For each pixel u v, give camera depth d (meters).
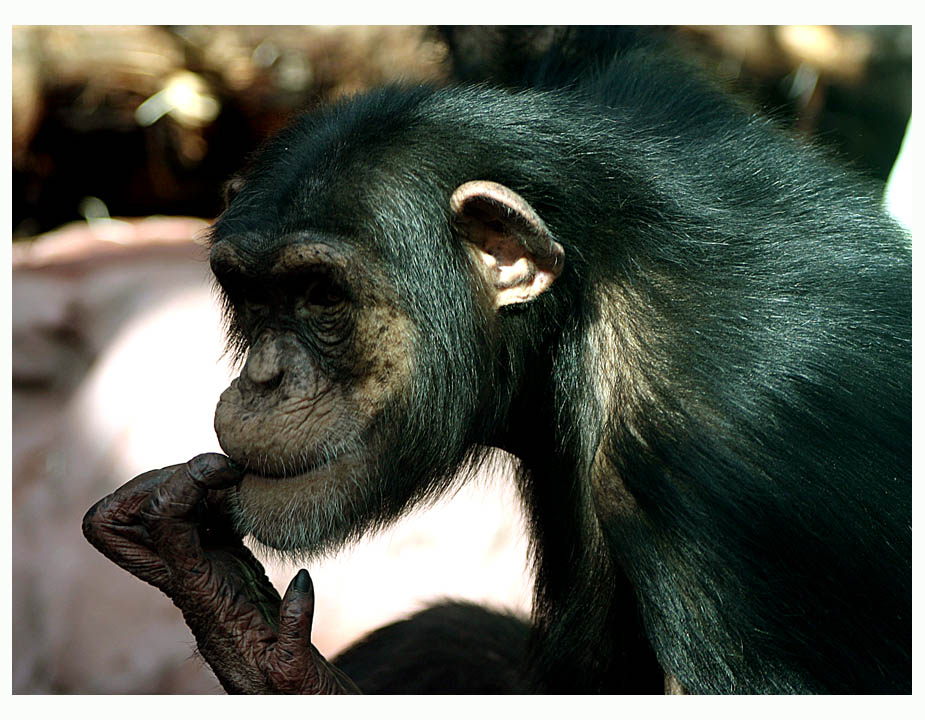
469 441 6.30
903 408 5.88
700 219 6.17
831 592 5.70
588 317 6.18
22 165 14.95
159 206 15.70
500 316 6.18
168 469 5.95
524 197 6.03
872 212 6.64
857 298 6.05
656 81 7.36
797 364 5.80
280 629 5.75
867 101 14.98
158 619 10.26
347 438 5.89
